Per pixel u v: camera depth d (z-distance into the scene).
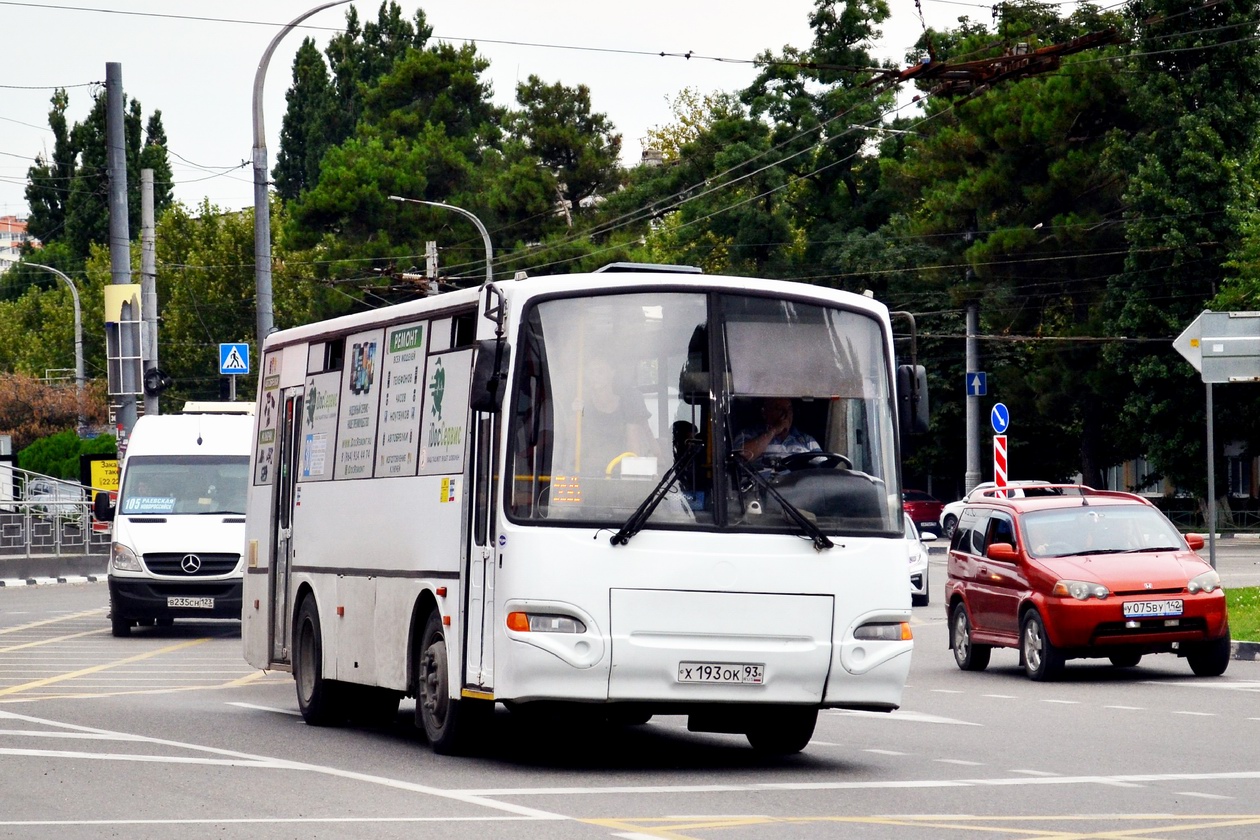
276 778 18.27
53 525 73.31
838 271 106.88
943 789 17.64
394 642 21.91
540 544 18.64
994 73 47.38
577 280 19.28
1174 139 91.12
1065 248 94.31
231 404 52.19
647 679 18.70
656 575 18.73
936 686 30.98
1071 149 96.38
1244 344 38.06
